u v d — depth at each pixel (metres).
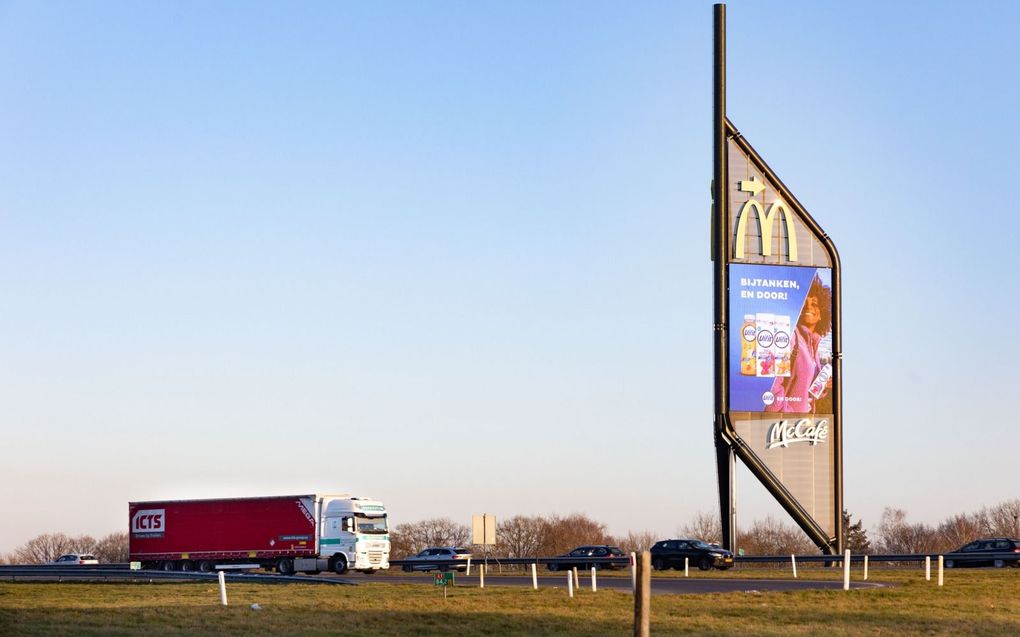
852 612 39.28
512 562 77.69
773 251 81.38
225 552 73.69
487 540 50.56
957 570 67.19
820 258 81.94
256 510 73.12
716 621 36.59
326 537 70.75
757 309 80.56
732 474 79.56
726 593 47.53
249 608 40.88
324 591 50.41
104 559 158.88
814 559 69.62
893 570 69.25
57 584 62.56
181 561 75.19
